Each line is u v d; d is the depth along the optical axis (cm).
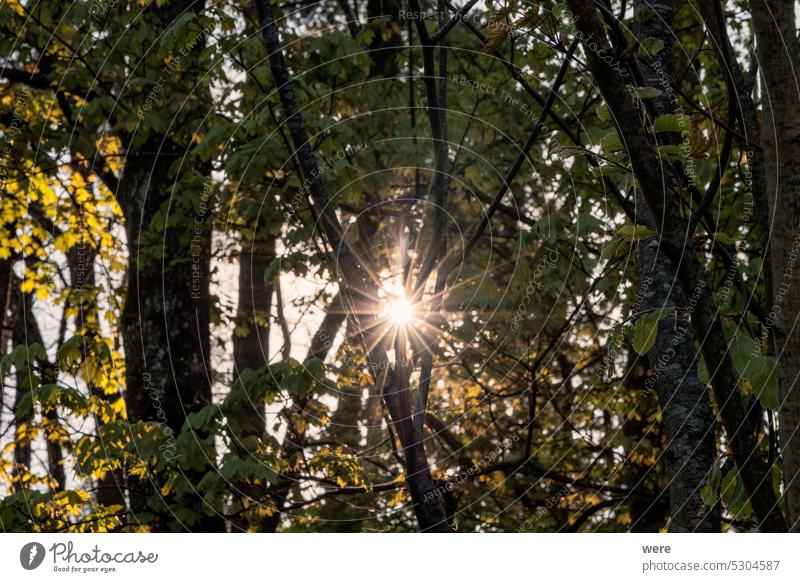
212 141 583
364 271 405
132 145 700
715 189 235
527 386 675
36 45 726
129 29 668
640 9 386
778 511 239
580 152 244
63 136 712
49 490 551
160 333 707
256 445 530
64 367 550
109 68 688
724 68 245
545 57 713
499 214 858
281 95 376
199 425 527
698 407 379
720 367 234
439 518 374
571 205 714
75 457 551
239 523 608
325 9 909
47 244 985
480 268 696
